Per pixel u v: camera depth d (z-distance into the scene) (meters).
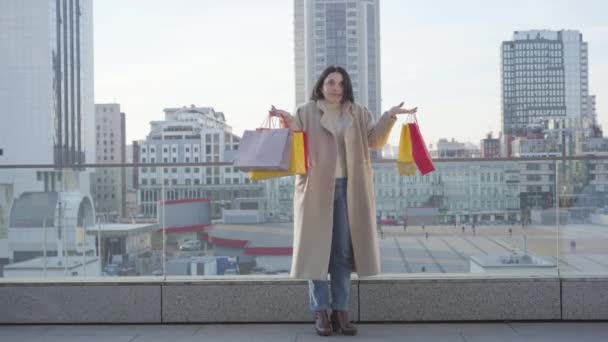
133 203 5.58
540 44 194.38
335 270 4.88
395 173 5.46
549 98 193.12
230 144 140.12
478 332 4.86
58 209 5.56
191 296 5.25
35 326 5.25
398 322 5.18
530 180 5.36
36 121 127.75
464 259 5.34
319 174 4.79
